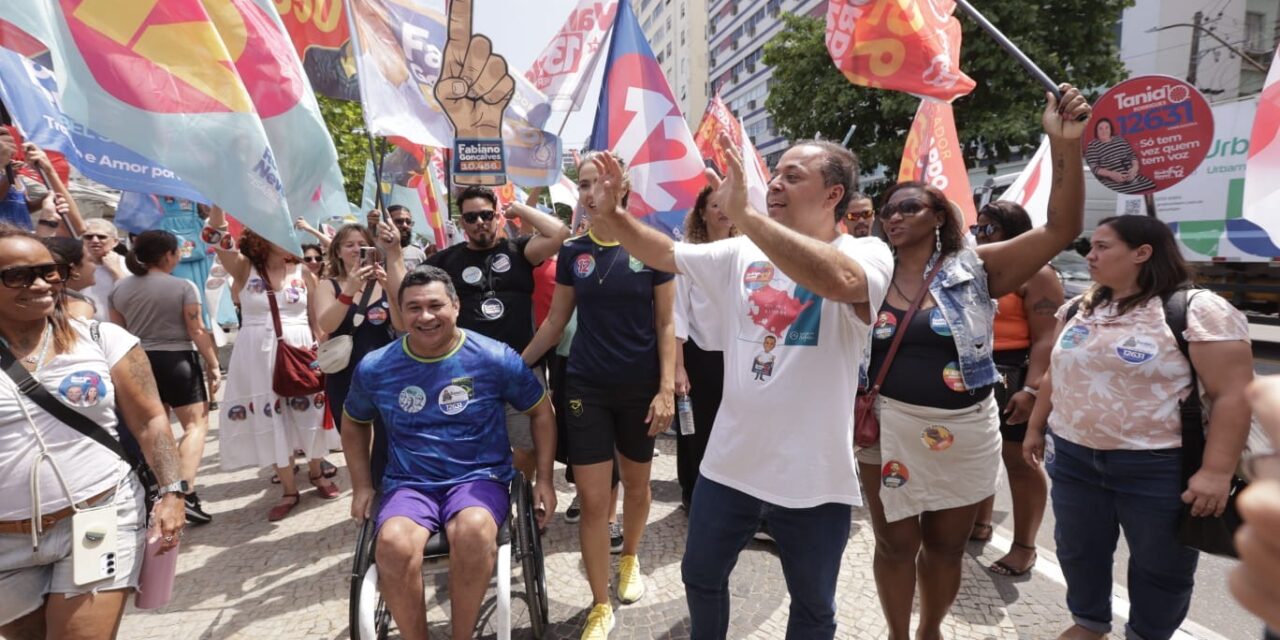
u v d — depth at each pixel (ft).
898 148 45.06
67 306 6.49
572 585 9.92
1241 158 25.71
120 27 7.79
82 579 5.84
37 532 5.82
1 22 7.57
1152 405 6.64
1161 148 7.50
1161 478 6.62
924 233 7.07
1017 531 10.06
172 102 7.97
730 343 6.27
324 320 10.49
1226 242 29.35
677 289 10.55
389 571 6.93
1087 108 6.08
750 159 15.88
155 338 12.05
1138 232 6.73
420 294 7.70
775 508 5.89
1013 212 10.27
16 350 5.83
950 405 6.73
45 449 5.83
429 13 11.02
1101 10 40.34
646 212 14.11
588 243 8.84
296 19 11.64
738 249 6.40
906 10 9.18
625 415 8.78
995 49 39.40
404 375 7.98
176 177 8.21
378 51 10.55
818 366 5.70
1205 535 6.33
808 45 48.08
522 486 8.21
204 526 12.23
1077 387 7.18
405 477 7.93
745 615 9.05
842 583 9.80
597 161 5.75
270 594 9.67
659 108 13.97
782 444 5.75
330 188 9.62
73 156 7.74
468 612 7.24
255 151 8.27
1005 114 40.04
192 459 6.87
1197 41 49.93
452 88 10.27
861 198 13.89
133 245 12.05
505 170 10.54
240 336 12.77
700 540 6.28
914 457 6.87
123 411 6.49
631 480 9.12
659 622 8.91
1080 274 33.68
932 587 7.30
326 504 13.26
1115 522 7.28
